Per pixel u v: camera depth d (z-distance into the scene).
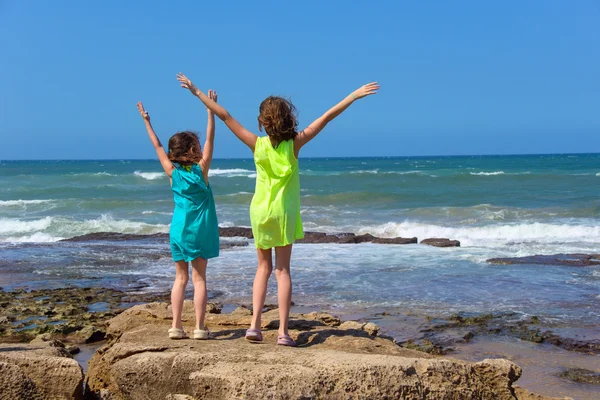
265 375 4.10
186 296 10.80
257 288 5.02
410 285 11.84
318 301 10.55
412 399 4.23
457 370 4.46
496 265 14.08
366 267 13.86
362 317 9.48
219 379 4.11
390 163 103.69
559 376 7.02
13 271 13.80
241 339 5.14
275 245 4.89
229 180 45.00
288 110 4.86
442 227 20.53
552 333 8.56
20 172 66.19
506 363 4.71
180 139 5.20
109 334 6.19
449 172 55.41
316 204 29.19
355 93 4.83
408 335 8.55
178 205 5.16
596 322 9.16
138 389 4.50
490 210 25.05
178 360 4.43
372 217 24.33
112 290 11.76
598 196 29.55
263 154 4.84
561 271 13.26
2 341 8.23
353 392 4.12
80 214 26.61
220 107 4.96
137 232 21.72
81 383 4.45
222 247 16.97
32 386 4.32
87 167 86.88
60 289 11.78
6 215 26.25
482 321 9.23
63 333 8.57
